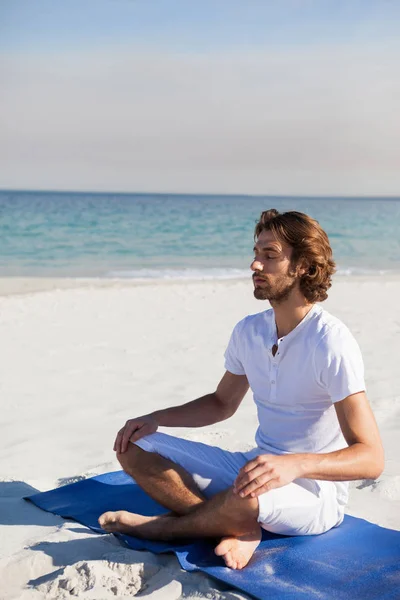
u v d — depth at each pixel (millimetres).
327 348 2592
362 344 7316
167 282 13320
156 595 2398
